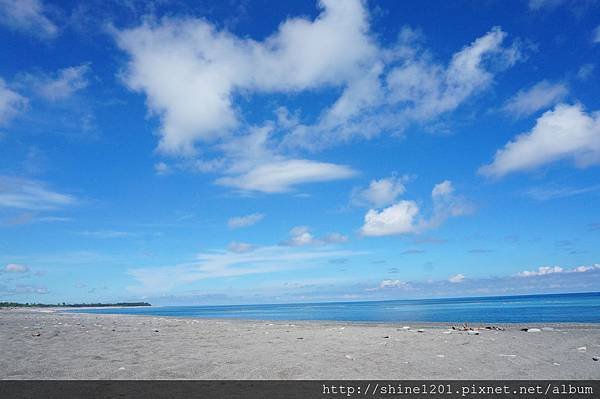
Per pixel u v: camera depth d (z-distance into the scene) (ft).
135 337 58.80
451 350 42.50
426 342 49.08
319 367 33.96
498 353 40.14
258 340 53.72
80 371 32.58
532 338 51.29
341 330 68.85
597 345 44.27
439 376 30.42
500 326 79.61
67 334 63.21
